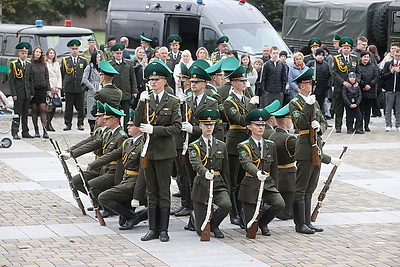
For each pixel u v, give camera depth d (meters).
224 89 14.89
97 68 22.92
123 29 29.31
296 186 13.55
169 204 13.02
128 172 13.65
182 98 13.14
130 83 22.30
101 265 11.55
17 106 22.92
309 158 13.38
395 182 17.84
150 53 23.33
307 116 13.26
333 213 14.99
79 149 14.42
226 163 13.30
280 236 13.33
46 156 20.30
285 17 36.06
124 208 13.56
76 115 28.56
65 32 29.05
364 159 20.55
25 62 22.89
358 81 24.48
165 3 28.56
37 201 15.54
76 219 14.26
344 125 26.72
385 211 15.20
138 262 11.73
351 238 13.26
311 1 34.84
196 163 12.96
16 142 22.47
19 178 17.62
